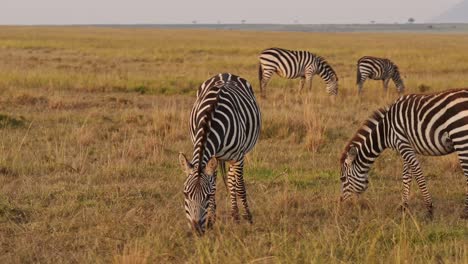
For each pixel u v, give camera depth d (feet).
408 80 93.81
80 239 27.99
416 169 32.01
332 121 57.77
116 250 26.50
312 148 47.80
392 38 298.15
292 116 55.88
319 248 25.73
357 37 316.19
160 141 47.42
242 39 261.85
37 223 30.01
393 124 32.17
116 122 57.67
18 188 36.19
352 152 32.53
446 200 35.22
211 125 26.99
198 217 23.73
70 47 168.04
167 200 34.17
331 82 77.20
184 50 161.99
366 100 75.36
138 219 30.66
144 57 136.15
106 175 39.01
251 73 105.50
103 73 95.96
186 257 26.12
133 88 80.94
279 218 31.32
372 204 33.71
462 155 29.37
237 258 24.52
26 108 63.57
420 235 27.68
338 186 37.68
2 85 76.74
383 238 28.12
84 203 33.27
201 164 24.67
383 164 43.75
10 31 329.93
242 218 31.24
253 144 31.91
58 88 79.30
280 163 43.60
